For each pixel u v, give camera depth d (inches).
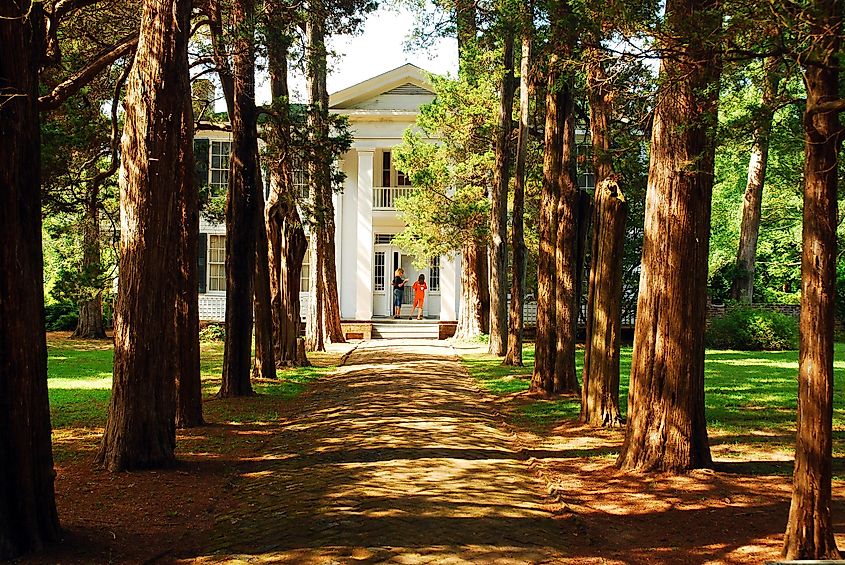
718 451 397.1
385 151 1518.2
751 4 237.8
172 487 337.7
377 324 1386.6
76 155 621.3
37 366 247.3
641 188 494.0
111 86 669.3
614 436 454.3
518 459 399.9
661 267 353.1
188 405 495.5
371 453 405.7
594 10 283.3
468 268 1268.5
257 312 753.6
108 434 371.9
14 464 240.2
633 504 303.0
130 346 370.0
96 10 593.3
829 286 223.6
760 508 290.0
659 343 354.9
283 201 847.1
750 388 668.1
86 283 478.3
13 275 239.9
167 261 380.2
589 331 506.3
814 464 224.8
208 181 1346.0
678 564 233.9
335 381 759.7
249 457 406.6
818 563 188.1
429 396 639.1
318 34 806.5
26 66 244.2
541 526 275.9
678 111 344.8
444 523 276.5
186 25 379.9
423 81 1433.3
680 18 258.4
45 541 247.6
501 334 1012.5
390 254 1525.6
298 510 296.7
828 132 222.5
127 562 238.5
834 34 213.0
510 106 947.3
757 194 1264.8
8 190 238.7
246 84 625.9
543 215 648.4
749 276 1277.1
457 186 1178.6
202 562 240.8
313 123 815.1
